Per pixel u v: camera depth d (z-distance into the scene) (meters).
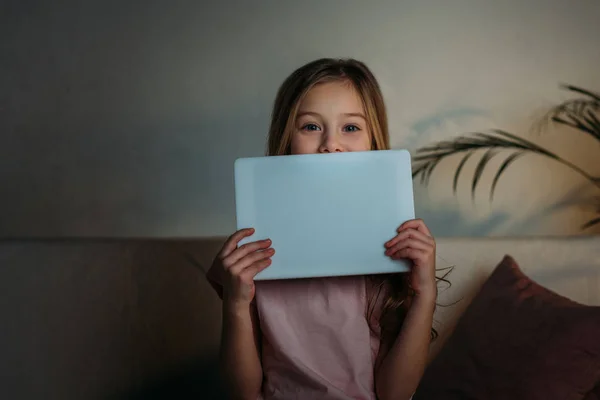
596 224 1.86
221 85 1.93
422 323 0.91
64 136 1.95
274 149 1.14
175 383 1.27
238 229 0.88
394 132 1.89
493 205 1.87
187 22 1.95
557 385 1.06
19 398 0.93
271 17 1.93
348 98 1.02
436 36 1.91
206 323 1.37
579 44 1.90
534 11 1.90
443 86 1.90
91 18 1.97
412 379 0.93
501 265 1.36
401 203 0.88
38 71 1.97
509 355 1.16
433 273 0.90
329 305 0.95
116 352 1.13
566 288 1.39
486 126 1.89
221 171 1.92
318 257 0.87
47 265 1.00
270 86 1.92
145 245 1.24
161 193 1.93
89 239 1.15
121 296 1.15
